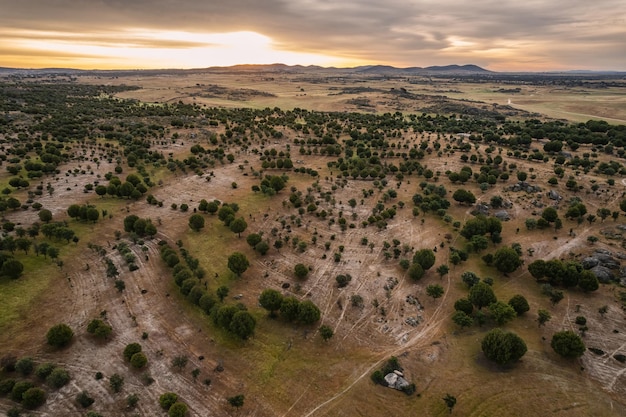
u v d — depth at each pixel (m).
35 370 60.62
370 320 76.62
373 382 61.09
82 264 89.38
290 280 88.38
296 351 68.00
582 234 103.62
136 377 60.97
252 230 109.81
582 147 180.12
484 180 136.62
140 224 102.12
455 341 70.25
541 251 97.88
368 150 170.38
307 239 105.12
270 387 60.44
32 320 71.38
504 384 59.69
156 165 153.25
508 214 116.81
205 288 83.81
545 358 65.44
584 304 78.88
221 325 71.31
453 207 123.94
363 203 127.75
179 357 63.62
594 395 58.50
